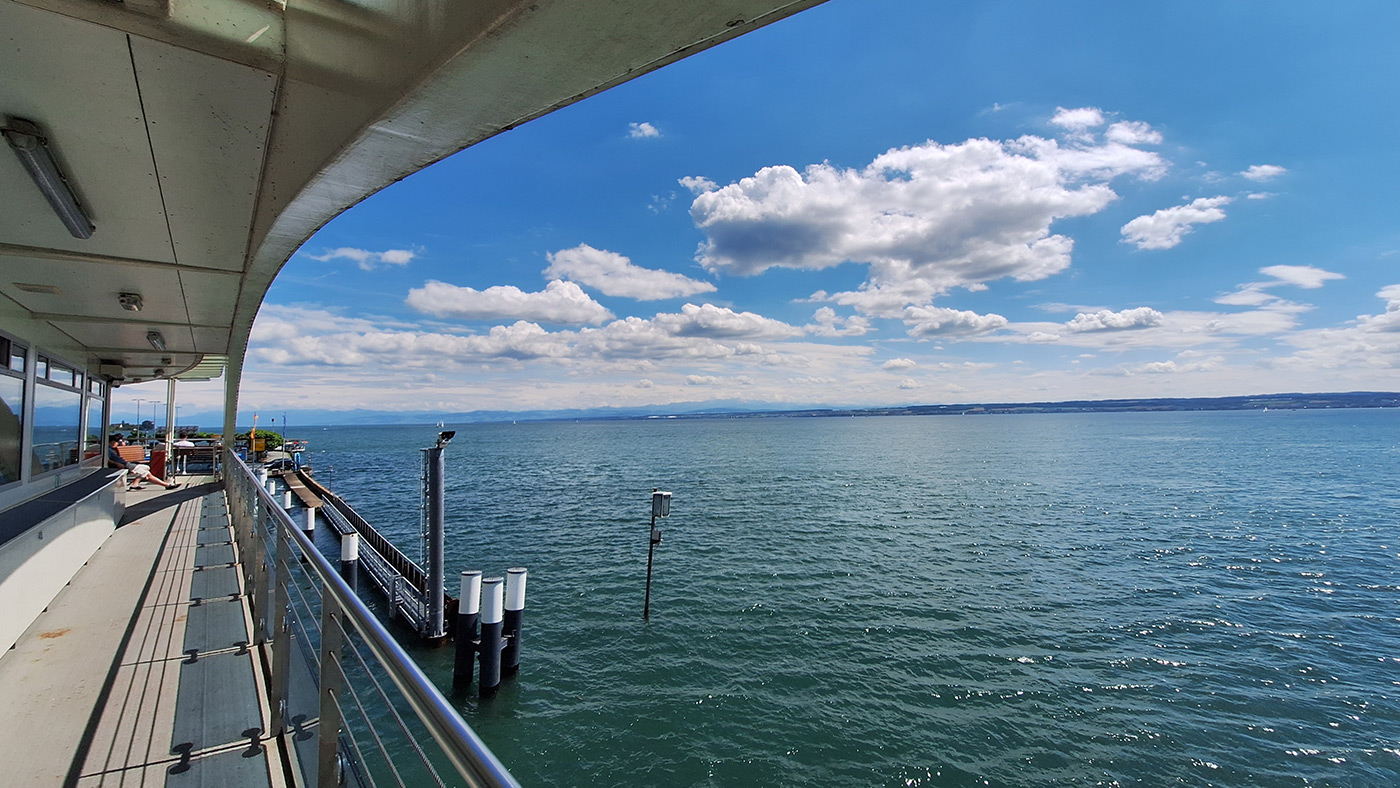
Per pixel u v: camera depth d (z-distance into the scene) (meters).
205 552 7.50
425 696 1.37
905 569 17.56
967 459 57.09
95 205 3.69
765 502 30.27
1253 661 11.66
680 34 1.55
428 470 11.84
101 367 10.86
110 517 8.49
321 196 3.05
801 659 11.23
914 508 28.42
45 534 5.30
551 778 7.83
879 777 7.97
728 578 16.38
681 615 13.43
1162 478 40.97
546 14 1.44
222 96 2.60
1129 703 9.97
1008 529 23.53
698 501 30.67
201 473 19.14
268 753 3.15
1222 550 20.48
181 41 2.23
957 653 11.70
